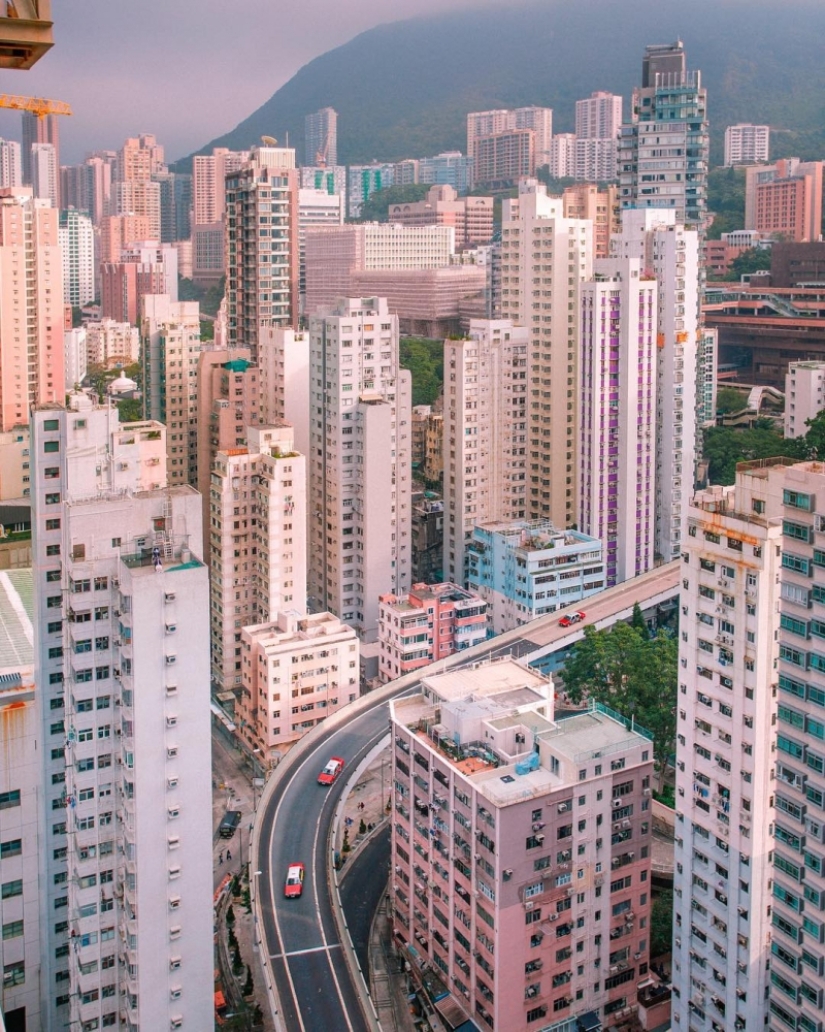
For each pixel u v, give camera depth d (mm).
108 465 164375
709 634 156375
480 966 168000
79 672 146000
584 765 166125
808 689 134375
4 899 161250
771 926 150375
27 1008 165000
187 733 145375
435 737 181750
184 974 150125
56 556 161125
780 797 139125
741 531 150625
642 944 176875
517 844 162000
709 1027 162375
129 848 146500
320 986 174875
